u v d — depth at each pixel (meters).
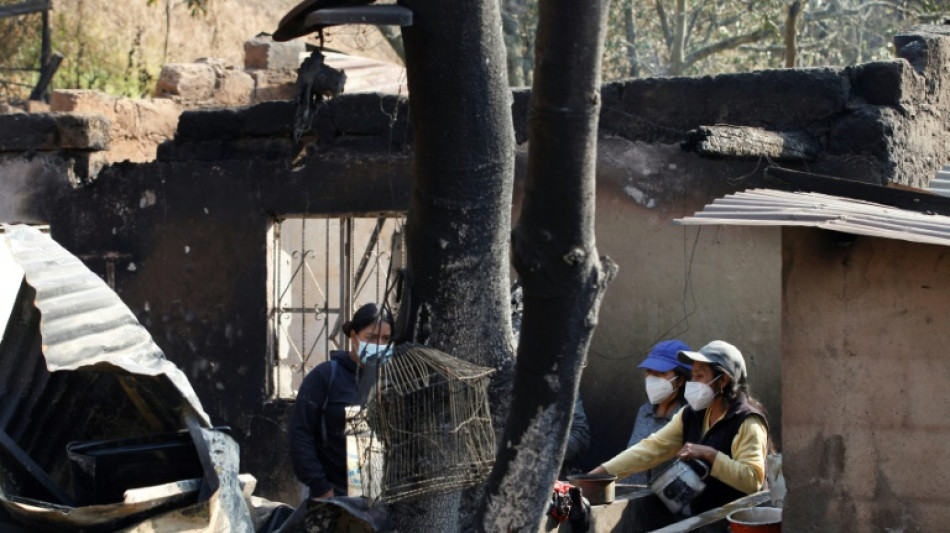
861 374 4.58
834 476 4.61
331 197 8.55
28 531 4.30
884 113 7.09
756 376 7.20
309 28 3.95
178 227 9.07
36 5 17.09
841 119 7.16
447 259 4.00
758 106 7.33
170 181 9.10
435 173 3.95
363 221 12.59
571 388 3.52
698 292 7.41
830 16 18.86
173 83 12.57
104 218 9.36
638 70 19.08
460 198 3.96
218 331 8.90
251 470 8.71
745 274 7.25
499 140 3.98
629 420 7.62
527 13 17.89
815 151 7.19
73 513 4.14
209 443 4.45
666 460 5.90
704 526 5.46
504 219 4.07
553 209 3.33
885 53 18.03
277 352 8.86
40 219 9.61
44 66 17.05
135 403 4.90
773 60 19.70
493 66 3.93
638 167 7.62
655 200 7.56
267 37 13.64
